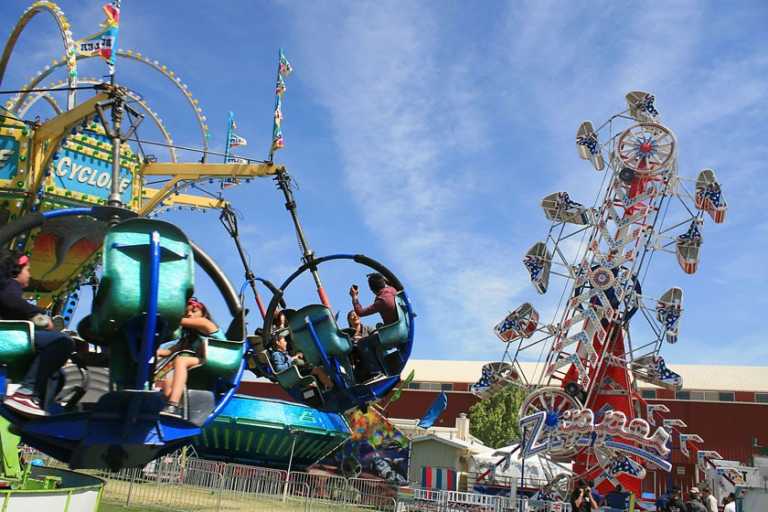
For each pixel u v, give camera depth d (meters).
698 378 70.56
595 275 34.22
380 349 9.16
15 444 12.38
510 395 63.16
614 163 35.75
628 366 33.91
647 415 35.19
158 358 7.26
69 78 20.72
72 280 23.88
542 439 31.80
